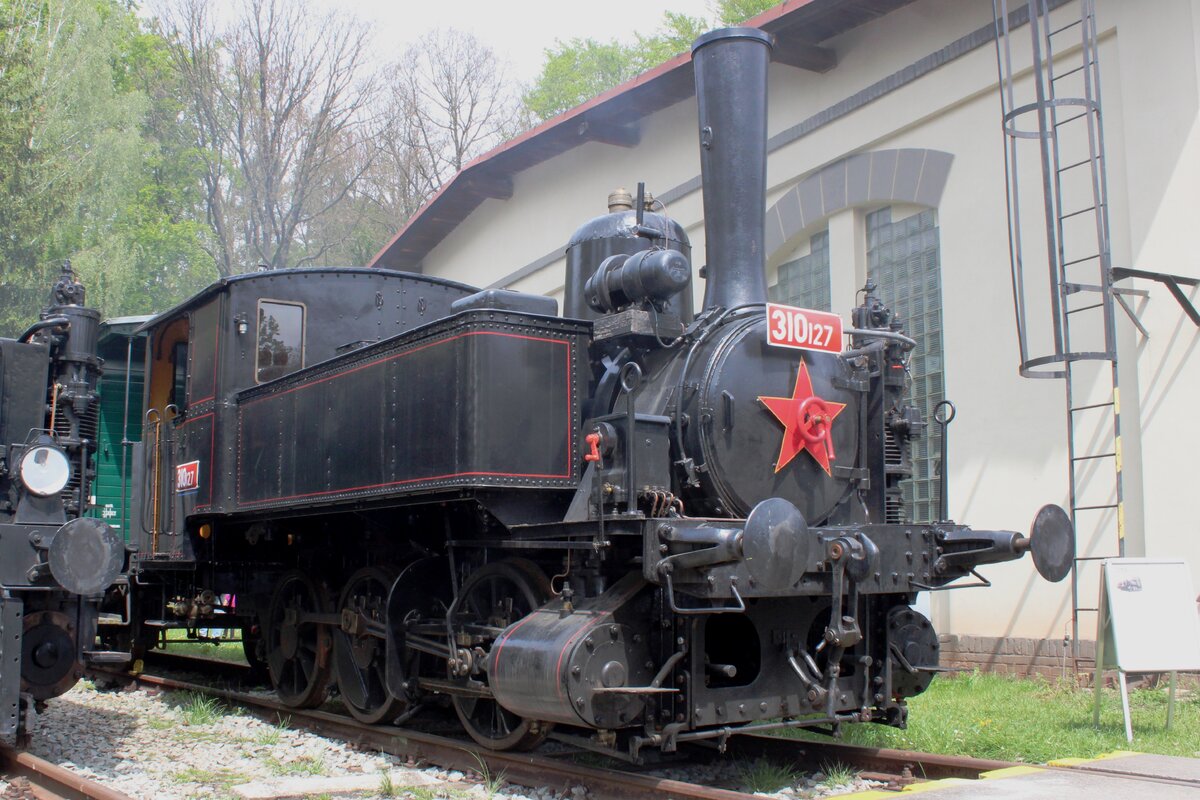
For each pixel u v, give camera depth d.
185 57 32.22
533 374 6.23
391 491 6.61
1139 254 8.95
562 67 38.38
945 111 10.68
